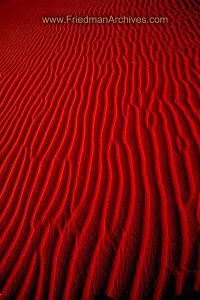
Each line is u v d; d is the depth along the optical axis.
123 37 5.26
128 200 2.25
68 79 4.20
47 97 3.88
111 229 2.09
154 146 2.65
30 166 2.84
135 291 1.75
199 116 2.87
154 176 2.38
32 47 5.84
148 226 2.04
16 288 1.93
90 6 7.45
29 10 9.34
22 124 3.46
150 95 3.40
